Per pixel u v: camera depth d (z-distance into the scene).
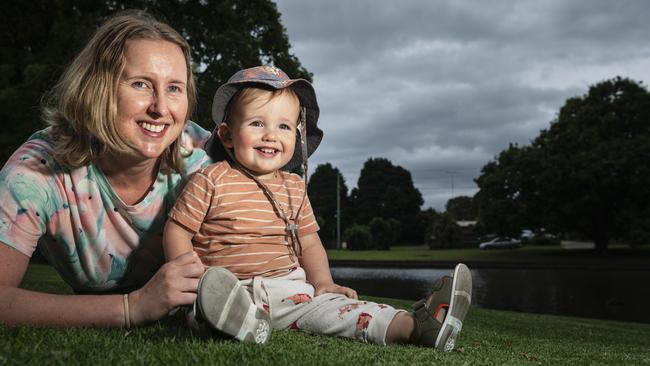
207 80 19.27
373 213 74.88
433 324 1.94
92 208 2.20
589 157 37.34
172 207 2.35
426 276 25.38
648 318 12.67
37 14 19.69
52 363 1.21
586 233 40.62
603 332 6.58
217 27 20.59
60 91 2.03
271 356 1.45
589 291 18.97
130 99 1.94
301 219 2.60
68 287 5.64
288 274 2.36
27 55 18.52
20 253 1.95
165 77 1.99
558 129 40.34
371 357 1.56
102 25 2.07
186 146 2.51
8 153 16.33
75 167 2.11
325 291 2.43
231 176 2.42
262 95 2.47
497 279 24.20
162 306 1.81
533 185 39.81
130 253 2.38
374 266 33.22
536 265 31.27
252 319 1.69
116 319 1.81
